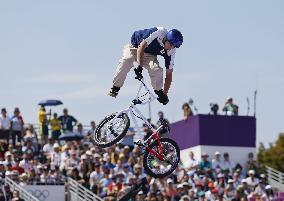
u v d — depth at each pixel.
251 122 72.25
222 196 60.53
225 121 71.88
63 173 60.94
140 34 31.77
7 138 65.88
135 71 32.25
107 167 59.88
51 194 58.84
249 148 72.00
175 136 73.62
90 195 57.75
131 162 61.62
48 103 66.56
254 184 63.84
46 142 66.56
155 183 59.03
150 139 33.53
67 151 61.94
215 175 64.31
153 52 32.03
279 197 63.91
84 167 60.03
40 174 59.25
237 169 65.62
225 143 71.50
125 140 64.94
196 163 66.00
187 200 57.06
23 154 61.94
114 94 32.97
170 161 33.41
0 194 56.41
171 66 32.47
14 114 66.31
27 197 56.34
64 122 66.81
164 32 31.72
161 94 32.66
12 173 57.91
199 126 71.00
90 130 67.44
